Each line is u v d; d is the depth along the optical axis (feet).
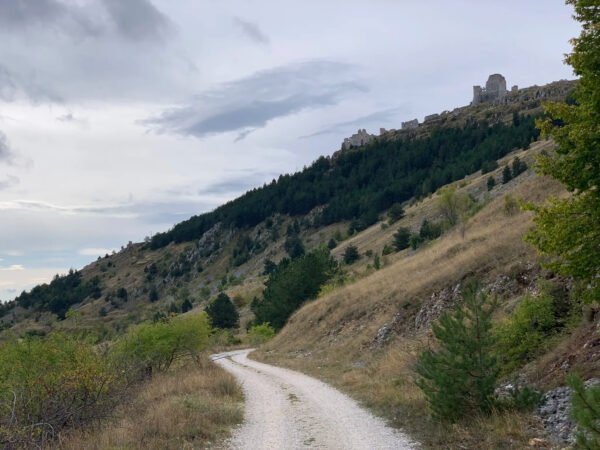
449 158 611.47
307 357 99.50
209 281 631.56
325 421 41.01
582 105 26.71
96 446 32.48
